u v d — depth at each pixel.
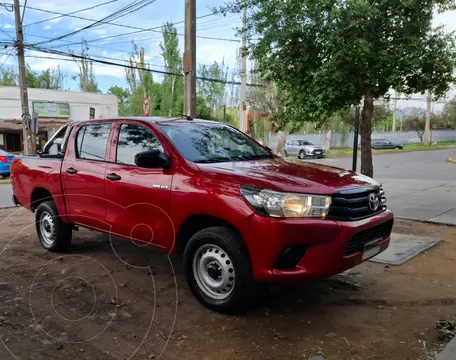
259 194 3.57
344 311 4.00
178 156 4.30
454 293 4.42
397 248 6.01
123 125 5.00
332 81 6.68
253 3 7.20
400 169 21.09
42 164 5.94
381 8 6.54
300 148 33.03
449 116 58.72
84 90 43.84
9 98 27.34
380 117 38.50
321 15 6.71
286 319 3.83
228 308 3.80
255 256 3.56
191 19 8.93
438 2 6.47
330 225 3.50
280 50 7.21
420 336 3.49
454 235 6.88
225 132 5.27
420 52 6.38
